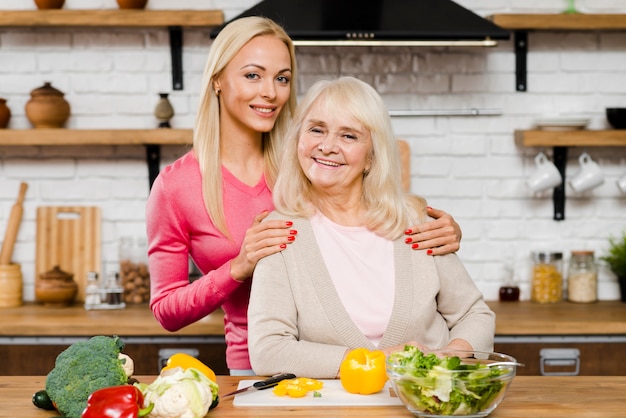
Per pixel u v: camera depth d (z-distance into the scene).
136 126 3.69
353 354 1.73
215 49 2.24
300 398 1.66
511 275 3.65
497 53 3.67
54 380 1.54
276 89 2.23
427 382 1.48
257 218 2.14
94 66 3.68
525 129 3.69
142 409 1.43
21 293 3.61
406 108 3.67
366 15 3.15
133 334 3.15
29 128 3.68
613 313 3.32
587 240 3.72
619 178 3.62
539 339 3.18
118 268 3.68
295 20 3.11
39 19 3.42
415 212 2.15
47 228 3.70
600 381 1.82
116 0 3.57
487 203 3.71
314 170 2.02
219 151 2.29
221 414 1.55
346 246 2.04
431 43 3.19
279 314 1.97
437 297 2.12
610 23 3.47
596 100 3.70
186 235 2.30
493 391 1.49
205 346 3.16
